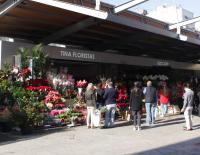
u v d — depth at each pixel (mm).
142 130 15875
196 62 34406
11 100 15422
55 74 18656
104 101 17094
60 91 18156
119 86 20094
